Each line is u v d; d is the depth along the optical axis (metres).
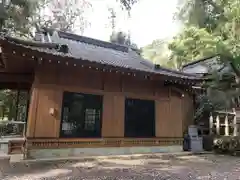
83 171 5.46
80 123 7.75
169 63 24.62
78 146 7.55
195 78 9.35
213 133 11.20
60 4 22.80
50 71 7.38
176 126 9.69
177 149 9.47
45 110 7.09
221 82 10.34
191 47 20.84
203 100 11.66
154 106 9.37
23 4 13.74
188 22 19.39
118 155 7.94
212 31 16.33
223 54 9.64
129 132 8.61
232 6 11.13
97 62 7.11
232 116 11.88
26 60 6.84
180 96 10.16
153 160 7.46
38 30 12.60
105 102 8.29
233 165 6.71
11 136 12.53
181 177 5.03
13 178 4.65
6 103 16.73
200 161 7.43
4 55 6.33
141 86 9.19
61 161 6.72
